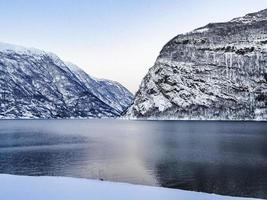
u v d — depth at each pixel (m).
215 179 46.00
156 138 123.50
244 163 59.00
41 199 16.83
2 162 66.00
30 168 58.25
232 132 147.38
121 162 62.50
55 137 135.38
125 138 126.75
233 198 18.19
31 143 108.50
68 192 18.58
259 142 99.31
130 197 17.72
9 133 162.62
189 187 41.81
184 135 135.12
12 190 18.97
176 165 57.91
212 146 90.19
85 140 119.06
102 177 48.62
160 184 43.56
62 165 60.62
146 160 64.56
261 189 40.34
